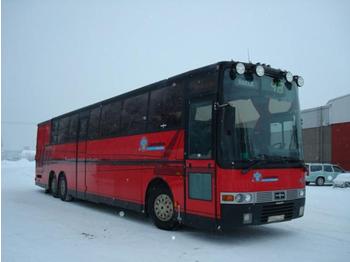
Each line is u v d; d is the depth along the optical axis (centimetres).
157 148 966
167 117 939
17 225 1000
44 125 1945
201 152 813
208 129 799
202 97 827
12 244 785
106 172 1231
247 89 814
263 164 786
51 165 1783
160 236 874
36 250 738
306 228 956
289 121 870
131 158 1083
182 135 877
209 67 819
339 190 2156
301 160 871
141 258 686
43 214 1206
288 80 871
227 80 793
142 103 1057
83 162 1419
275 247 766
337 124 3738
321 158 3919
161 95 977
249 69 821
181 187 868
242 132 780
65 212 1263
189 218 841
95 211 1293
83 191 1408
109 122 1239
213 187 774
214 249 752
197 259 680
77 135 1491
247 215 752
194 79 860
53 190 1748
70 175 1540
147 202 1012
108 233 909
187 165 850
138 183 1043
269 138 819
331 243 797
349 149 3597
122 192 1125
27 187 2294
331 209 1291
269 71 855
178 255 707
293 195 838
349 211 1241
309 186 2716
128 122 1120
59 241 819
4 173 3772
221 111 775
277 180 809
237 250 744
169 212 924
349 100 3603
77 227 985
